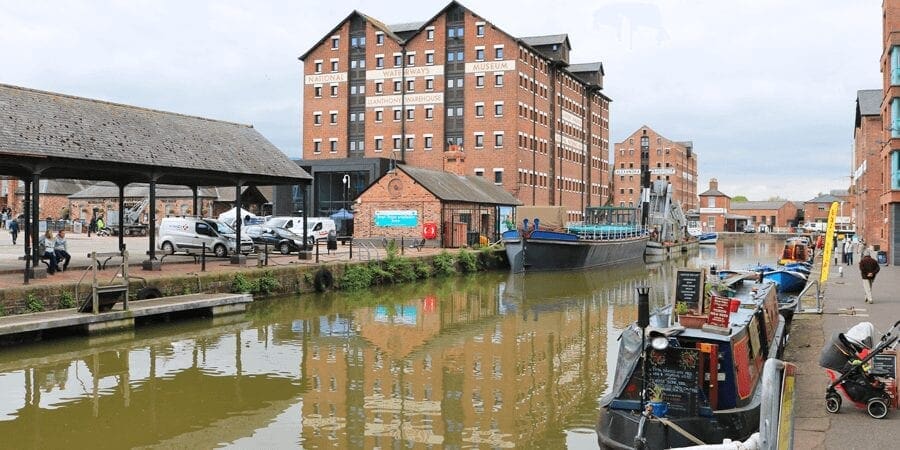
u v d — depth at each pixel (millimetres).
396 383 15789
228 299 24312
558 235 44594
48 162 23312
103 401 14094
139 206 66812
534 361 18219
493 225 58250
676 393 10219
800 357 14648
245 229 40250
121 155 25719
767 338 14125
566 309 28156
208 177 30547
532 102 74250
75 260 30156
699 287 11641
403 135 73688
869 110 52500
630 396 10594
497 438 12148
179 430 12445
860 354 10531
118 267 27219
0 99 24312
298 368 17062
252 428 12555
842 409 10531
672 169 121438
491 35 70562
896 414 10250
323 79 77250
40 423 12742
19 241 45094
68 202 71438
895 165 37594
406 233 50625
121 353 18266
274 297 28922
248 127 35750
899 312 20016
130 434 12203
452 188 53469
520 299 31328
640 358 10445
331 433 12336
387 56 74562
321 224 49219
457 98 72062
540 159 76562
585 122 93188
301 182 34219
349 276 32938
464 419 13188
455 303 29547
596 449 11609
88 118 26828
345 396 14680
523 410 13805
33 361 17203
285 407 13820
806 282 26047
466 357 18625
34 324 18281
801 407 10727
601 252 49906
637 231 60781
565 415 13477
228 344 19766
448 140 72438
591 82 95000
